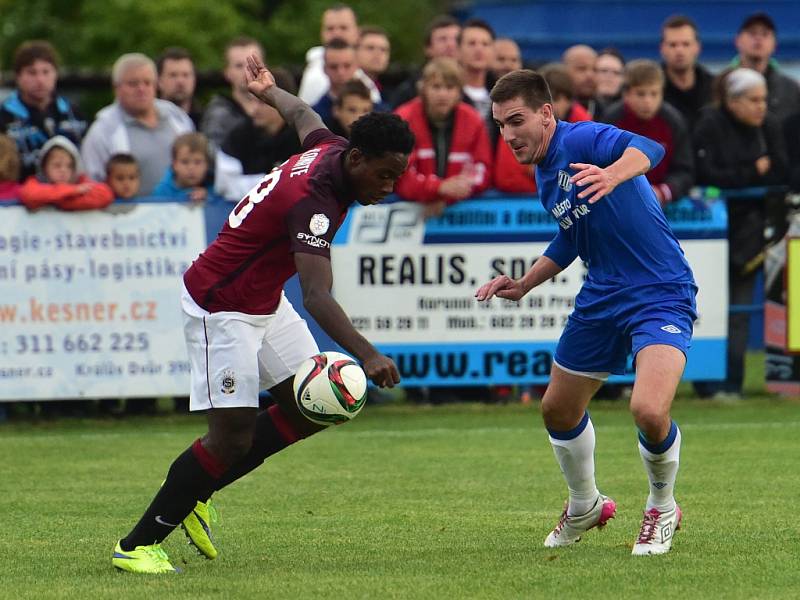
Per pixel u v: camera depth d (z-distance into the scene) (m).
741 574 18.50
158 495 19.48
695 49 39.97
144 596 17.67
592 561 19.55
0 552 20.92
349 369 19.05
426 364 35.75
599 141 19.53
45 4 107.75
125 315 34.94
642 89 35.44
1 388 34.78
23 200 34.34
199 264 19.39
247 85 21.62
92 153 37.09
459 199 35.00
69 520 23.59
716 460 28.92
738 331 37.34
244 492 26.17
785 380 37.44
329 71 37.50
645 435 19.36
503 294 21.36
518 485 26.62
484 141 35.56
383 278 35.44
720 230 36.19
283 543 21.44
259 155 35.84
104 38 100.44
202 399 19.34
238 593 17.78
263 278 19.17
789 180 37.75
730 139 36.69
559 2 85.06
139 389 35.12
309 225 18.42
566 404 20.41
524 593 17.48
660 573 18.59
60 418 36.03
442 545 21.11
